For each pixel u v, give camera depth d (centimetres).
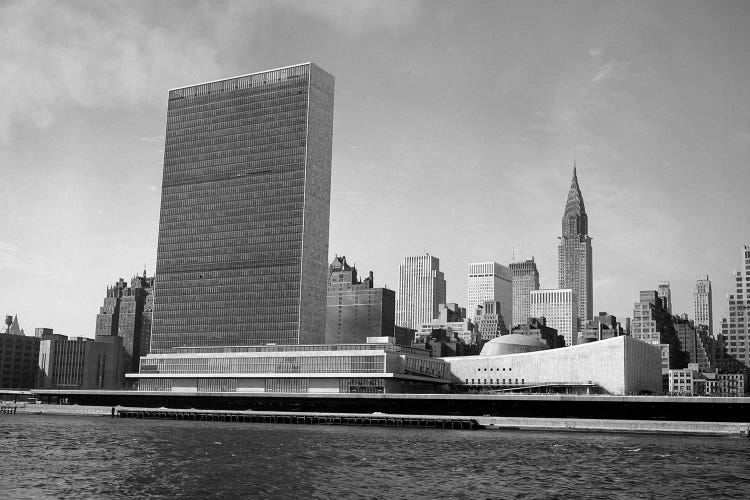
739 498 13088
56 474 14862
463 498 12950
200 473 15138
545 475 15275
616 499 12975
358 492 13362
